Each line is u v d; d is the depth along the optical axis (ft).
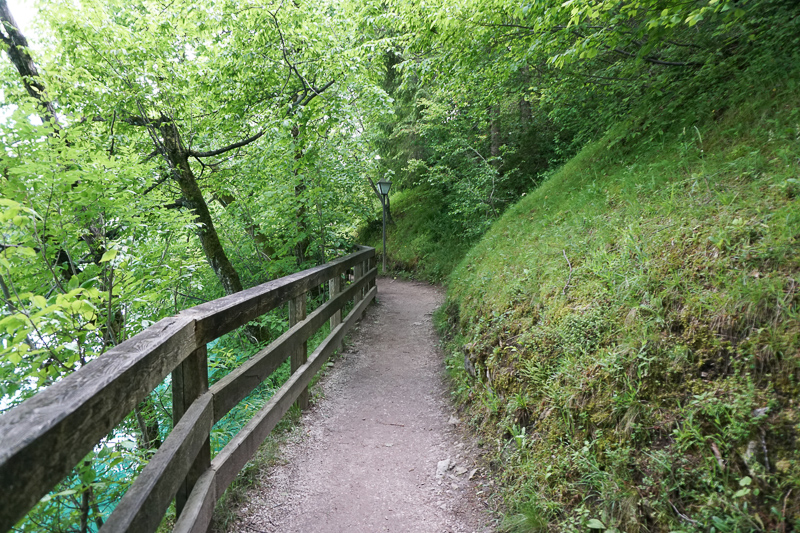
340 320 18.49
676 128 15.70
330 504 8.91
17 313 6.07
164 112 21.54
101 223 10.49
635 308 8.94
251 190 25.44
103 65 18.26
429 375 16.48
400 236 51.78
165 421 11.68
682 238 9.78
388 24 24.25
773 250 7.80
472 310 17.13
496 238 23.56
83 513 5.91
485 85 24.36
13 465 2.81
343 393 14.69
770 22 14.40
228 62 22.88
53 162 9.02
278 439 11.12
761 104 12.64
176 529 5.86
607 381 8.25
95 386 3.99
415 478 9.88
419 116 45.01
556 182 23.27
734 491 5.76
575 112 28.22
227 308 7.96
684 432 6.56
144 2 21.83
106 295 7.63
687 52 17.40
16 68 16.51
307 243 26.07
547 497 7.77
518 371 10.75
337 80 23.29
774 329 6.75
